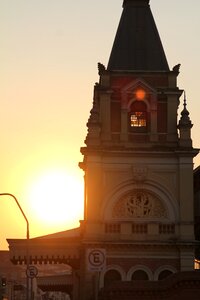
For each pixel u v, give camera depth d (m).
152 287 50.25
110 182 59.94
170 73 62.59
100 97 62.03
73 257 62.25
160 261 58.84
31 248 62.12
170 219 59.69
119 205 59.94
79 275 65.50
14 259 61.69
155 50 64.38
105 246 58.66
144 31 65.31
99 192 59.75
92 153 59.97
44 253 62.25
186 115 61.16
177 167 60.41
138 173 59.91
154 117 61.44
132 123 61.81
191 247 58.91
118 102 62.19
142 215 59.78
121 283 50.66
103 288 50.81
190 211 59.62
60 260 63.31
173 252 59.12
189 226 59.34
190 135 60.56
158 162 60.38
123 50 64.12
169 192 59.97
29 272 50.12
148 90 61.91
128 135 61.06
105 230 59.34
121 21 65.94
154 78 62.81
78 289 67.69
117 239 59.06
